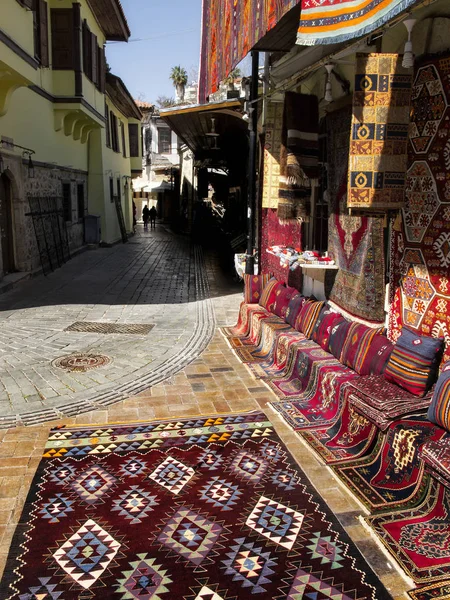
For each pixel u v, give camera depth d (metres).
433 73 3.73
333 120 5.66
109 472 3.72
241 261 11.02
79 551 2.89
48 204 13.73
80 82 13.93
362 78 3.84
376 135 3.92
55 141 14.43
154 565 2.78
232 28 6.20
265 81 7.74
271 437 4.25
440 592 2.54
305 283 6.96
